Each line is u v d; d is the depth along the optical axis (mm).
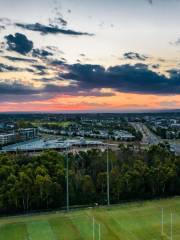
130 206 123875
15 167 138000
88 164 163250
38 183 125188
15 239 95062
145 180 141375
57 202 130125
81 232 99375
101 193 139000
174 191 145250
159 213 115188
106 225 104625
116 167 151375
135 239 94438
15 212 123938
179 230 100562
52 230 101188
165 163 153750
